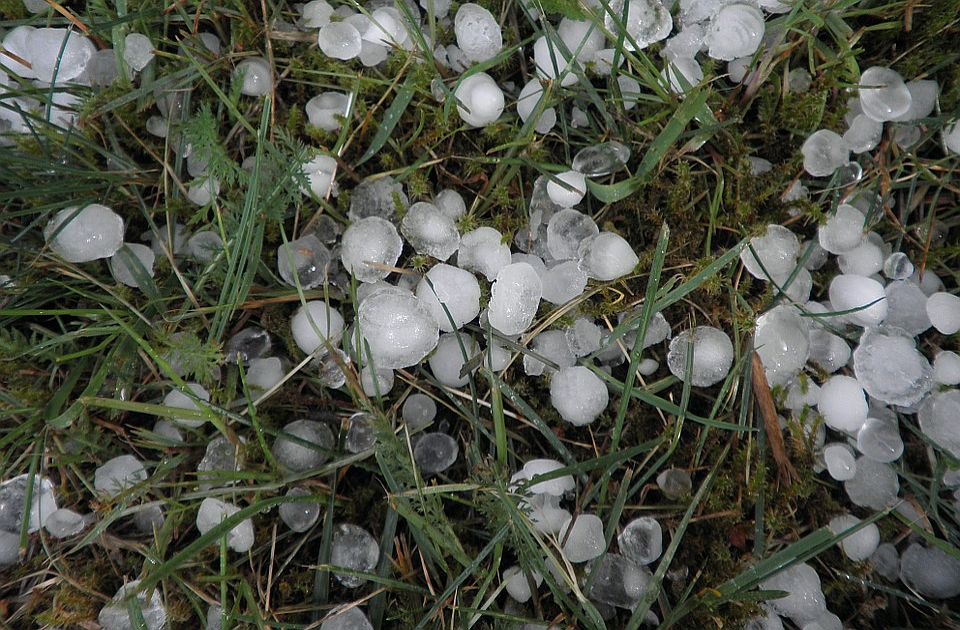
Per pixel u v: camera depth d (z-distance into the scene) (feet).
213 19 1.20
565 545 1.14
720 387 1.19
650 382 1.20
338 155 1.18
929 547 1.17
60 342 1.15
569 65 1.16
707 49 1.21
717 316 1.18
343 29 1.17
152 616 1.13
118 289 1.17
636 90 1.20
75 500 1.16
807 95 1.19
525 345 1.18
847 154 1.18
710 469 1.17
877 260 1.19
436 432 1.18
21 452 1.16
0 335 1.16
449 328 1.16
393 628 1.15
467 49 1.19
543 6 1.18
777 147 1.20
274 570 1.16
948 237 1.21
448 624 1.14
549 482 1.15
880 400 1.17
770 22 1.18
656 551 1.15
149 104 1.19
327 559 1.14
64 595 1.14
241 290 1.15
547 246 1.18
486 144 1.21
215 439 1.15
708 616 1.14
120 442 1.17
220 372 1.17
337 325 1.17
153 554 1.11
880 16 1.19
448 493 1.17
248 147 1.21
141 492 1.12
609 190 1.16
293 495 1.14
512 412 1.19
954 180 1.20
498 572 1.16
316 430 1.16
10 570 1.16
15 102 1.18
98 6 1.18
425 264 1.18
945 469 1.17
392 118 1.18
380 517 1.16
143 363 1.17
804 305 1.19
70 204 1.16
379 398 1.14
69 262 1.17
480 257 1.18
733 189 1.20
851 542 1.16
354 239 1.16
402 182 1.20
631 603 1.14
